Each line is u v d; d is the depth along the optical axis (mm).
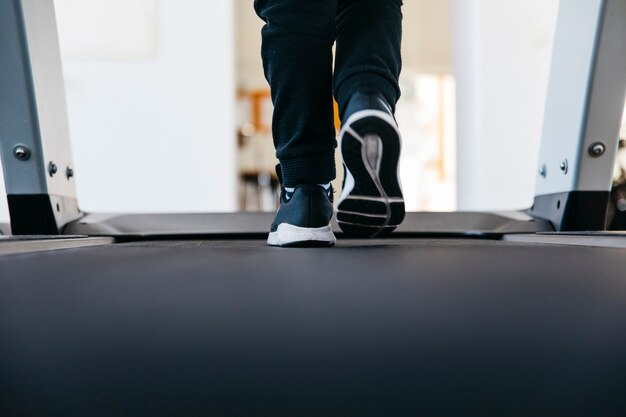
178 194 4113
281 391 497
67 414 485
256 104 8227
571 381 519
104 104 4062
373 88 957
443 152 8562
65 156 1688
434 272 760
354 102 948
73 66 4027
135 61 4062
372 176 991
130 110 4074
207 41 4078
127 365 526
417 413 482
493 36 3727
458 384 507
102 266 807
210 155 4113
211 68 4090
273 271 767
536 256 909
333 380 507
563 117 1655
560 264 824
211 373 514
